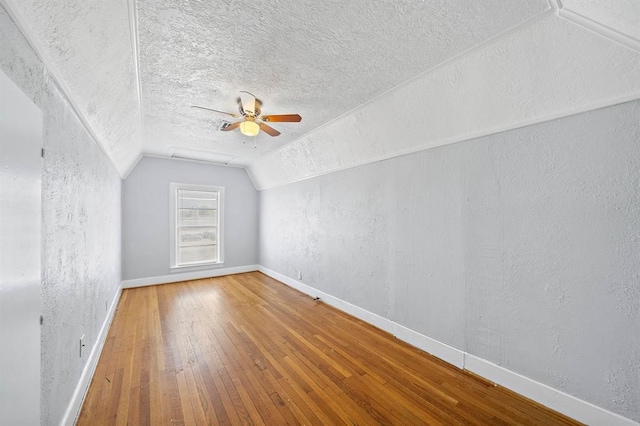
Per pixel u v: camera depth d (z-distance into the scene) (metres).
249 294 3.98
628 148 1.36
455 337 2.13
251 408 1.64
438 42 1.61
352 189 3.19
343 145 3.11
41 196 1.14
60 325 1.37
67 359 1.46
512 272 1.81
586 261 1.50
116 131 2.53
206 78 2.06
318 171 3.76
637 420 1.34
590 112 1.47
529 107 1.67
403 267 2.56
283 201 4.68
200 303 3.55
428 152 2.35
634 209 1.35
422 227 2.39
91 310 2.01
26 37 1.03
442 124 2.15
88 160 1.97
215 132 3.31
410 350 2.36
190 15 1.41
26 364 0.92
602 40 1.26
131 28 1.48
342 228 3.35
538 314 1.69
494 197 1.90
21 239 0.90
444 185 2.22
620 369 1.39
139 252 4.32
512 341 1.81
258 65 1.89
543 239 1.67
